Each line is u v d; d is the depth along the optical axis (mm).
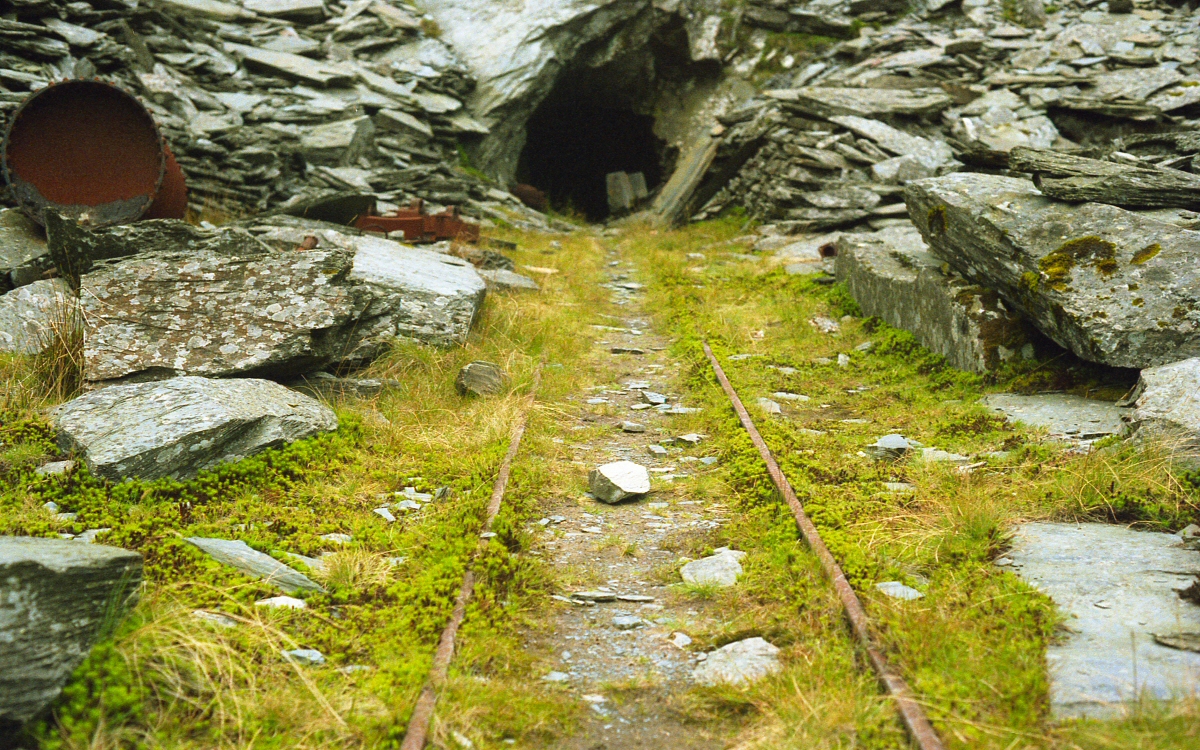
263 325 6590
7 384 6199
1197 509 4617
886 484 5359
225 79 17625
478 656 3393
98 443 5109
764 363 8789
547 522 5008
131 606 3271
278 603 3748
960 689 2982
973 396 7367
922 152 16938
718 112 23172
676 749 2941
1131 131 17641
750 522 4832
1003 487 5199
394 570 4172
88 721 2646
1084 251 6988
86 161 9633
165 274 6664
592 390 8094
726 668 3391
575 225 20500
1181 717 2701
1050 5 23219
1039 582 3941
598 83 24172
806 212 16516
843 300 10953
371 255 9164
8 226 8875
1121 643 3336
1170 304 6473
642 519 5117
